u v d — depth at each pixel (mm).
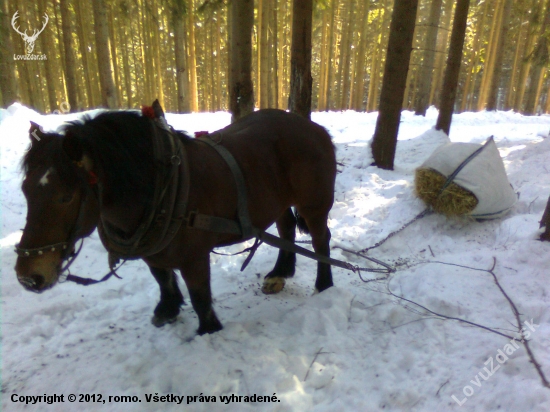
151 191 2141
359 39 24391
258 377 2404
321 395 2371
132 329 2977
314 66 33375
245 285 3707
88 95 19469
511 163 6605
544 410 2027
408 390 2334
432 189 4719
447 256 3912
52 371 2512
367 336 2898
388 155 6918
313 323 2963
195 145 2553
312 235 3490
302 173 3105
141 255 2244
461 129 12430
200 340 2645
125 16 14945
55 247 1858
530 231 4027
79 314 3154
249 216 2619
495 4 22281
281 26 21016
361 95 23250
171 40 25906
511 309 2939
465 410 2189
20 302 3244
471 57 24109
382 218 5078
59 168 1803
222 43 26234
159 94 21828
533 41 20812
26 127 8383
